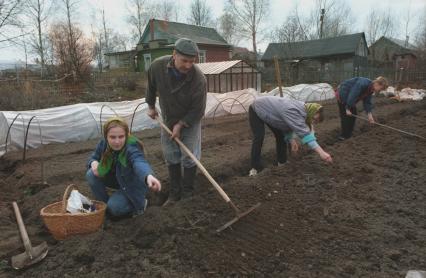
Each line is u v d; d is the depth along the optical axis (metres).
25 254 3.46
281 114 5.04
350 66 39.09
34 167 6.72
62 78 16.92
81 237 3.68
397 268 3.34
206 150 7.62
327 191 5.04
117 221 4.23
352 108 8.03
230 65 19.52
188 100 4.46
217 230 3.84
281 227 4.05
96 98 17.08
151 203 5.07
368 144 7.78
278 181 5.29
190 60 4.06
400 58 41.75
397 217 4.37
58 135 8.99
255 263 3.42
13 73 19.11
